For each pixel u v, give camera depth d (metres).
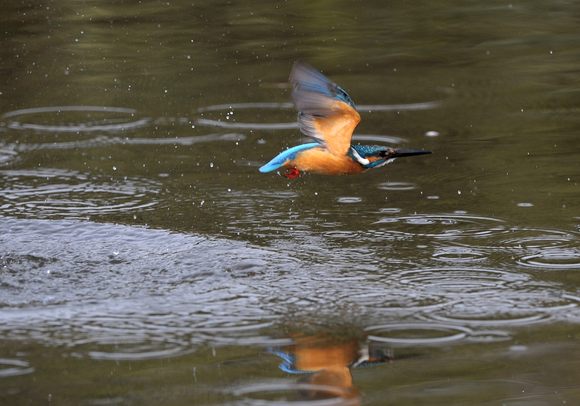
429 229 10.32
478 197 11.26
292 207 11.13
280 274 9.00
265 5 19.53
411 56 16.66
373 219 10.68
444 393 6.75
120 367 7.17
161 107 14.73
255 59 16.61
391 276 8.98
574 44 17.00
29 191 11.70
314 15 18.97
